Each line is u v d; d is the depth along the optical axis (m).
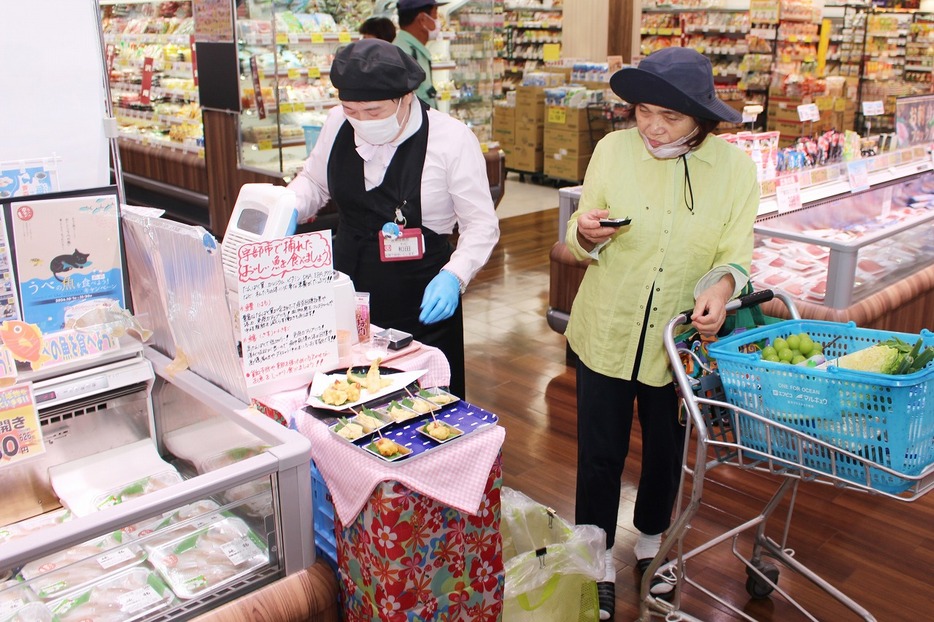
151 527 1.66
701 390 2.08
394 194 2.54
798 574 2.67
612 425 2.40
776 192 3.69
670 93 1.99
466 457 1.65
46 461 1.93
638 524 2.62
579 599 2.20
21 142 2.03
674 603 2.27
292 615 1.60
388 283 2.63
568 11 10.70
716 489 3.19
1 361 1.75
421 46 5.84
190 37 6.84
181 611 1.54
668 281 2.26
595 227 2.14
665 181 2.24
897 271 3.97
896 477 1.77
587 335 2.40
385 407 1.79
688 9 9.52
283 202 2.07
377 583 1.62
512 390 4.15
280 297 1.80
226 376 1.85
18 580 1.50
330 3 6.03
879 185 4.24
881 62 8.53
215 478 1.48
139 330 1.99
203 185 6.73
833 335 2.13
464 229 2.62
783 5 8.26
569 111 8.73
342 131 2.60
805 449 1.91
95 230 1.94
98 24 2.10
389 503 1.54
